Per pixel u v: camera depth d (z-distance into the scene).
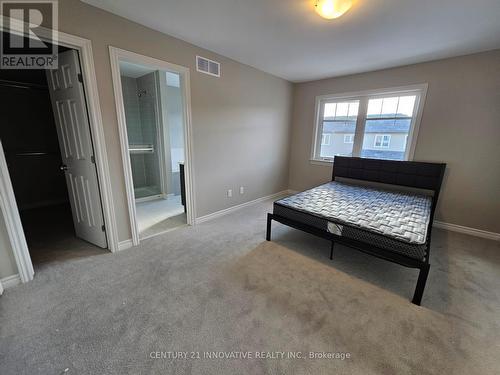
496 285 2.01
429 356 1.35
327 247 2.65
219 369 1.25
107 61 2.08
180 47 2.60
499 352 1.38
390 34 2.37
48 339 1.41
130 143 4.57
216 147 3.34
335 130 4.30
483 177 2.97
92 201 2.41
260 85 3.83
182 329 1.50
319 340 1.44
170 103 4.57
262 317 1.62
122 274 2.08
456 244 2.81
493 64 2.71
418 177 3.32
